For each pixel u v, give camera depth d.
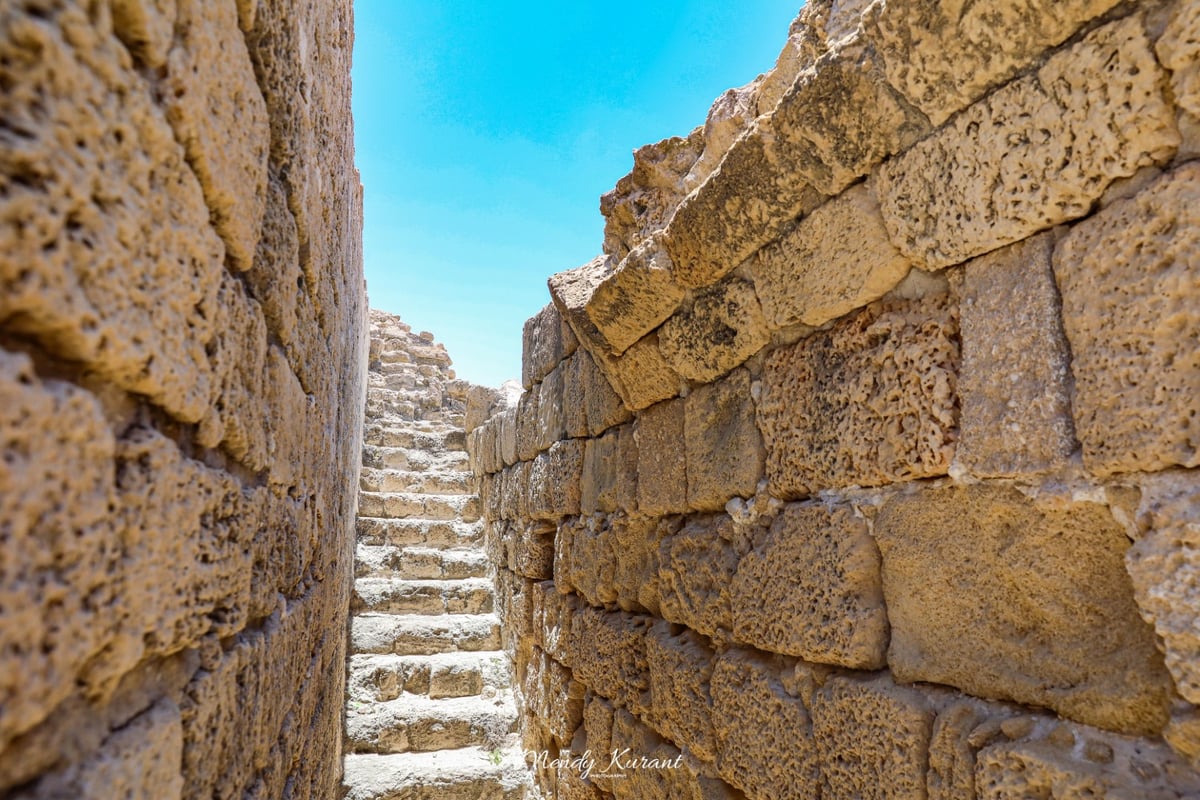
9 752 0.54
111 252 0.65
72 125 0.59
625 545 3.33
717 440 2.53
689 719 2.60
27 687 0.52
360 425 7.21
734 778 2.28
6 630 0.50
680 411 2.83
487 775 4.64
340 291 2.96
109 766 0.65
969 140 1.46
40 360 0.60
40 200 0.54
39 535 0.54
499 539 6.06
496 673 5.52
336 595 3.68
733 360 2.43
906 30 1.47
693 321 2.55
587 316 3.08
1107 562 1.27
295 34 1.46
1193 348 1.12
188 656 0.95
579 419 3.96
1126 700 1.22
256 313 1.20
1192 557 1.11
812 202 1.94
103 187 0.63
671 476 2.83
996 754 1.37
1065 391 1.33
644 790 2.93
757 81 2.68
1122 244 1.22
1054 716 1.36
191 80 0.82
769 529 2.22
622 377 3.12
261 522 1.30
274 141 1.36
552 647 4.23
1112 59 1.20
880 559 1.80
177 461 0.83
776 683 2.12
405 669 5.41
